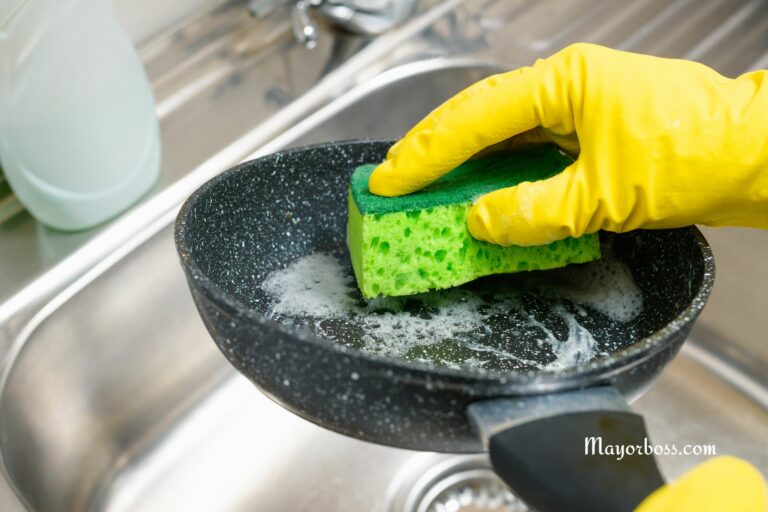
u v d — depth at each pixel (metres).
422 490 0.56
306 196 0.50
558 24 0.73
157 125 0.59
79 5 0.50
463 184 0.45
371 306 0.48
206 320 0.40
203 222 0.44
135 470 0.57
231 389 0.61
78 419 0.55
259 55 0.68
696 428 0.60
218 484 0.57
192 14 0.68
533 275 0.49
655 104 0.41
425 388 0.35
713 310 0.64
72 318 0.54
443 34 0.71
